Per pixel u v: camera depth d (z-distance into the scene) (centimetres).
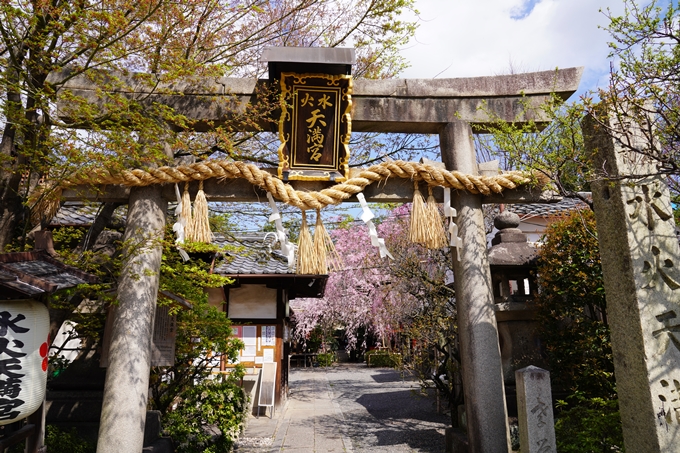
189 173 479
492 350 489
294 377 1945
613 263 358
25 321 356
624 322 344
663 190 361
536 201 532
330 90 500
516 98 532
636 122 352
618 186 356
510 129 463
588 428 441
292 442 832
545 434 404
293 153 503
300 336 2238
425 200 527
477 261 509
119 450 421
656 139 375
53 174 432
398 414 1071
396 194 518
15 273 345
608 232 364
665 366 325
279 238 482
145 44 446
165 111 428
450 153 526
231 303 1110
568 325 634
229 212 903
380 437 855
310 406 1218
